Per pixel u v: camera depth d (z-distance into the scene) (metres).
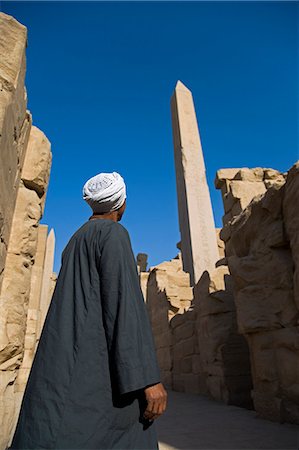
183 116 14.61
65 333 1.32
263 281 5.14
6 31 2.87
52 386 1.22
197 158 13.88
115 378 1.23
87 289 1.39
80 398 1.20
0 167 2.50
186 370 9.39
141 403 1.31
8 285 3.15
